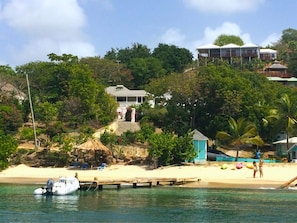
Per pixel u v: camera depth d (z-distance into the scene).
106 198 47.12
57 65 100.94
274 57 151.50
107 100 91.88
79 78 93.12
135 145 75.50
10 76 104.81
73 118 86.56
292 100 77.75
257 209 40.00
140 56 149.62
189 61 145.75
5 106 86.00
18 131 84.25
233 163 67.44
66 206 41.56
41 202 44.09
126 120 95.00
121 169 67.88
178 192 52.28
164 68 139.12
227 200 45.62
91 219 35.12
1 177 65.06
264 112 81.38
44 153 73.44
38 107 89.50
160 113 88.94
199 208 40.53
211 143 81.75
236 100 80.50
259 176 62.53
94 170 68.44
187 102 86.56
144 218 35.59
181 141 68.38
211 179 61.59
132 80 131.38
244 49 144.62
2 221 34.28
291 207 41.09
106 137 74.75
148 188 56.12
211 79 84.25
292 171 63.91
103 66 128.12
